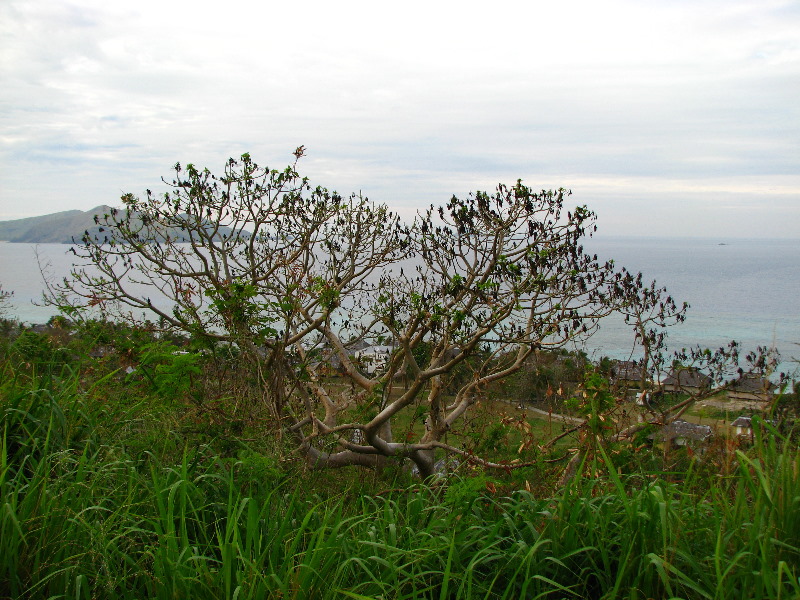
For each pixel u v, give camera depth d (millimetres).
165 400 5699
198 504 3498
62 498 3117
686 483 3570
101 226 8727
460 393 10453
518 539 3303
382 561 2848
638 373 8852
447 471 6812
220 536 3021
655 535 3031
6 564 2711
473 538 3238
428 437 9086
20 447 3684
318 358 9773
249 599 2588
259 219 9469
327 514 3273
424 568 3117
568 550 3125
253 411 6418
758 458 3176
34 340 5172
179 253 9305
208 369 6949
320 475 5879
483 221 8711
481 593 3004
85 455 3471
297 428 6812
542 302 7961
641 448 5484
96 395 4586
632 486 3895
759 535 2701
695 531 3137
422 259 9320
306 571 2689
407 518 3557
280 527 3160
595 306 8414
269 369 7031
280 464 4680
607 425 5020
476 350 8477
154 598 2770
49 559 2836
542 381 8656
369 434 7844
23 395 3793
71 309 7004
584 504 3252
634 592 2707
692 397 8297
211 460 3951
